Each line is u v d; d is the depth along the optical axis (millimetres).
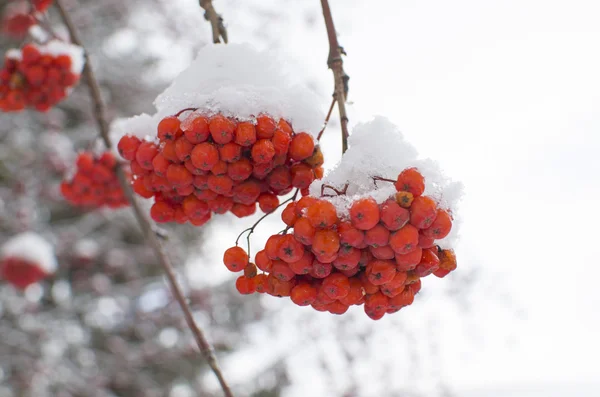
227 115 1387
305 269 1248
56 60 2406
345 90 1562
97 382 5723
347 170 1321
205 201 1577
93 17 6797
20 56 2477
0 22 4477
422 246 1259
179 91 1518
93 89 2473
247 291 1404
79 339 5957
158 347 6266
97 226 6629
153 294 6305
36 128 6297
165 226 6719
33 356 5504
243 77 1506
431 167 1311
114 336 6285
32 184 6070
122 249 6570
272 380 6488
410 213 1188
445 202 1287
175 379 6852
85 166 2463
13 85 2418
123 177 2277
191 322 1867
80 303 6082
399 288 1304
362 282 1316
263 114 1390
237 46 1543
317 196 1274
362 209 1153
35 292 5840
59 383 5520
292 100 1469
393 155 1319
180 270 6379
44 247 4453
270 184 1484
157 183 1558
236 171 1406
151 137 1565
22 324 5633
